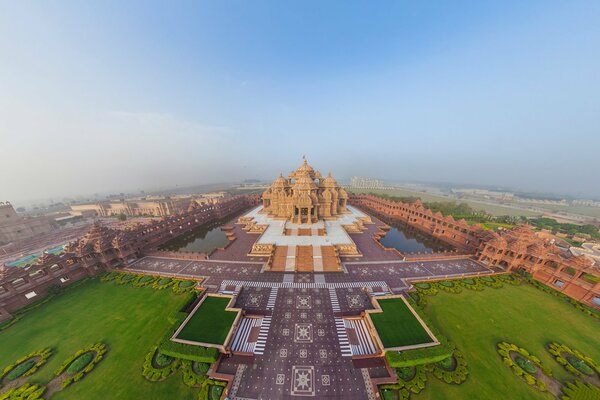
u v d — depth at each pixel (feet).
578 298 120.47
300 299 119.75
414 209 268.62
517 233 155.94
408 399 73.31
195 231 262.06
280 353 88.58
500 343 94.07
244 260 165.68
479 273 145.89
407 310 106.22
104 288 135.54
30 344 96.17
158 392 75.82
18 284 121.49
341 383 78.13
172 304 119.14
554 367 84.69
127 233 181.57
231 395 74.38
